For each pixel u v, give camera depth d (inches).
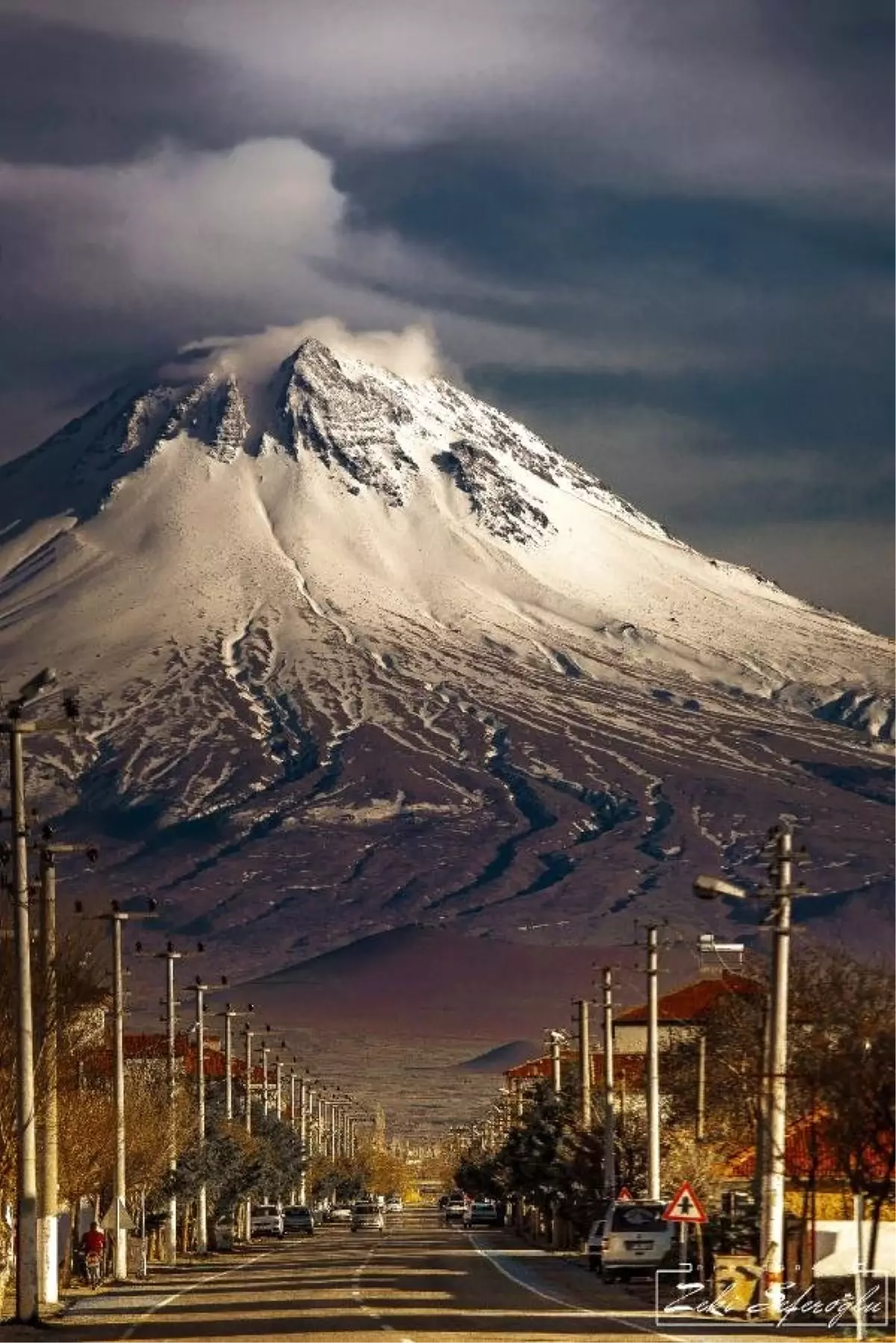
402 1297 4261.8
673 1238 4744.1
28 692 3496.6
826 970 5753.0
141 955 6609.3
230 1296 4424.2
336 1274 5349.4
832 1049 4212.6
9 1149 4005.9
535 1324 3400.6
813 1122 4274.1
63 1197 5354.3
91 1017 5777.6
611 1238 4763.8
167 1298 4389.8
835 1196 4842.5
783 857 3750.0
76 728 3494.1
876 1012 4694.9
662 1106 6899.6
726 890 3710.6
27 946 3545.8
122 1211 5315.0
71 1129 5369.1
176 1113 6924.2
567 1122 7819.9
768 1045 3890.3
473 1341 3034.0
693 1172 5634.8
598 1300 4119.1
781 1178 3730.3
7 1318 3727.9
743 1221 4606.3
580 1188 6865.2
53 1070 4042.8
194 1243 7662.4
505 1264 5984.3
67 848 4001.0
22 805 3491.6
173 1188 6619.1
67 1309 4003.4
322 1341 3063.5
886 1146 3907.5
